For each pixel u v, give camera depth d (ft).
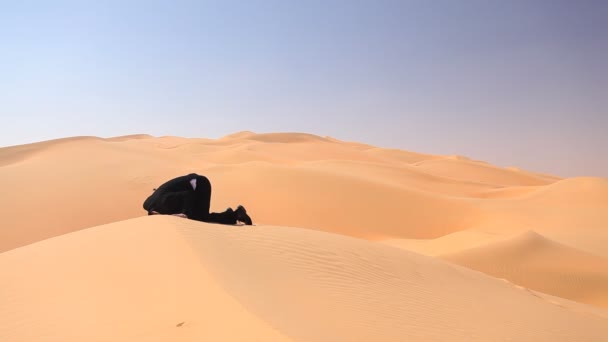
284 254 31.78
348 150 468.75
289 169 162.71
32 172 139.54
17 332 18.22
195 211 35.50
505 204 195.83
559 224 170.71
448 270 44.91
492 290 42.83
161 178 144.66
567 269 91.61
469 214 162.09
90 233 30.01
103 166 152.87
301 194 147.23
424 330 24.76
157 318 18.03
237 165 168.04
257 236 34.35
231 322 17.24
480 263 94.07
